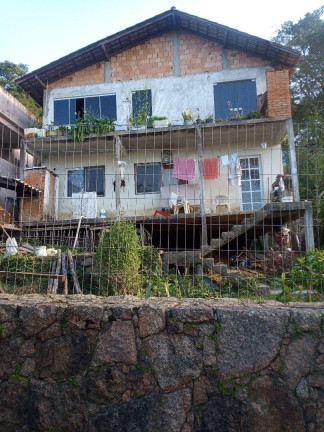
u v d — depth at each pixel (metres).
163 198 11.20
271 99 10.09
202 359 2.91
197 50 12.18
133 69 12.43
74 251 7.38
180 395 2.87
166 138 11.16
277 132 10.86
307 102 20.78
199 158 9.88
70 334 3.09
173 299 3.39
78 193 11.63
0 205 10.49
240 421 2.78
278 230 9.88
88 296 3.49
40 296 3.56
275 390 2.81
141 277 5.73
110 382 2.94
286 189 9.45
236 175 9.95
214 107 11.86
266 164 11.42
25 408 2.99
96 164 12.20
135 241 5.79
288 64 11.70
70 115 12.58
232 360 2.89
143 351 2.97
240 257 8.90
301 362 2.84
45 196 10.77
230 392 2.85
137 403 2.88
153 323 3.01
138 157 12.06
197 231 10.81
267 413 2.78
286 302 3.45
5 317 3.17
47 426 2.94
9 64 25.38
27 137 11.30
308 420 2.74
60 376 3.02
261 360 2.87
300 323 2.91
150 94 12.24
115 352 2.99
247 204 11.33
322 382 2.79
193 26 11.92
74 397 2.96
